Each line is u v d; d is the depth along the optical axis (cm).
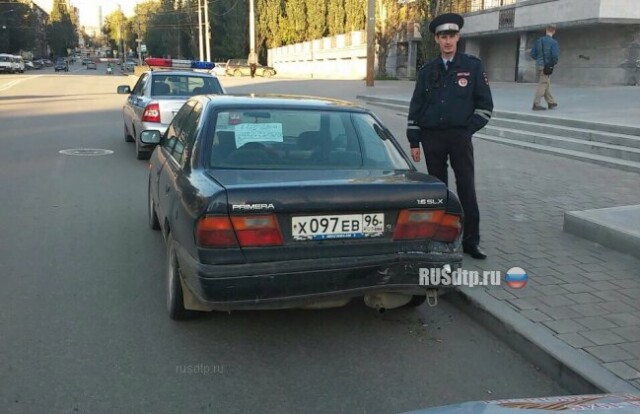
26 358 369
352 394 341
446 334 420
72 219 691
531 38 2844
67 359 370
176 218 393
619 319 409
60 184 880
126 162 1063
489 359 385
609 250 560
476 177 901
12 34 10150
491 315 421
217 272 339
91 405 322
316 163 414
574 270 506
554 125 1204
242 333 413
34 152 1151
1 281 495
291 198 346
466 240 536
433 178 401
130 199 795
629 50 2347
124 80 4112
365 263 358
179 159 457
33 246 589
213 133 423
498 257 540
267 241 345
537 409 191
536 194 791
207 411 320
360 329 425
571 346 370
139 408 320
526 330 391
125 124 1288
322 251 355
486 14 3048
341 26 5719
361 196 358
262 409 323
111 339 397
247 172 388
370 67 2927
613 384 326
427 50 2997
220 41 7588
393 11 3900
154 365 366
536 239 595
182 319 426
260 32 7150
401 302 395
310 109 458
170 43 8775
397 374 364
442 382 356
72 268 529
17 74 5653
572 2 2386
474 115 516
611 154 999
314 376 360
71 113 1839
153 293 476
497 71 3306
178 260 385
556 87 2267
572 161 1023
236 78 4481
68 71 7800
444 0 2914
